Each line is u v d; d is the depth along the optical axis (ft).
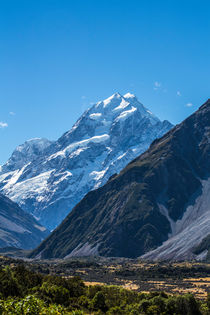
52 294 444.96
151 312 435.94
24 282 469.98
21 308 226.99
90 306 443.32
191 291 645.92
